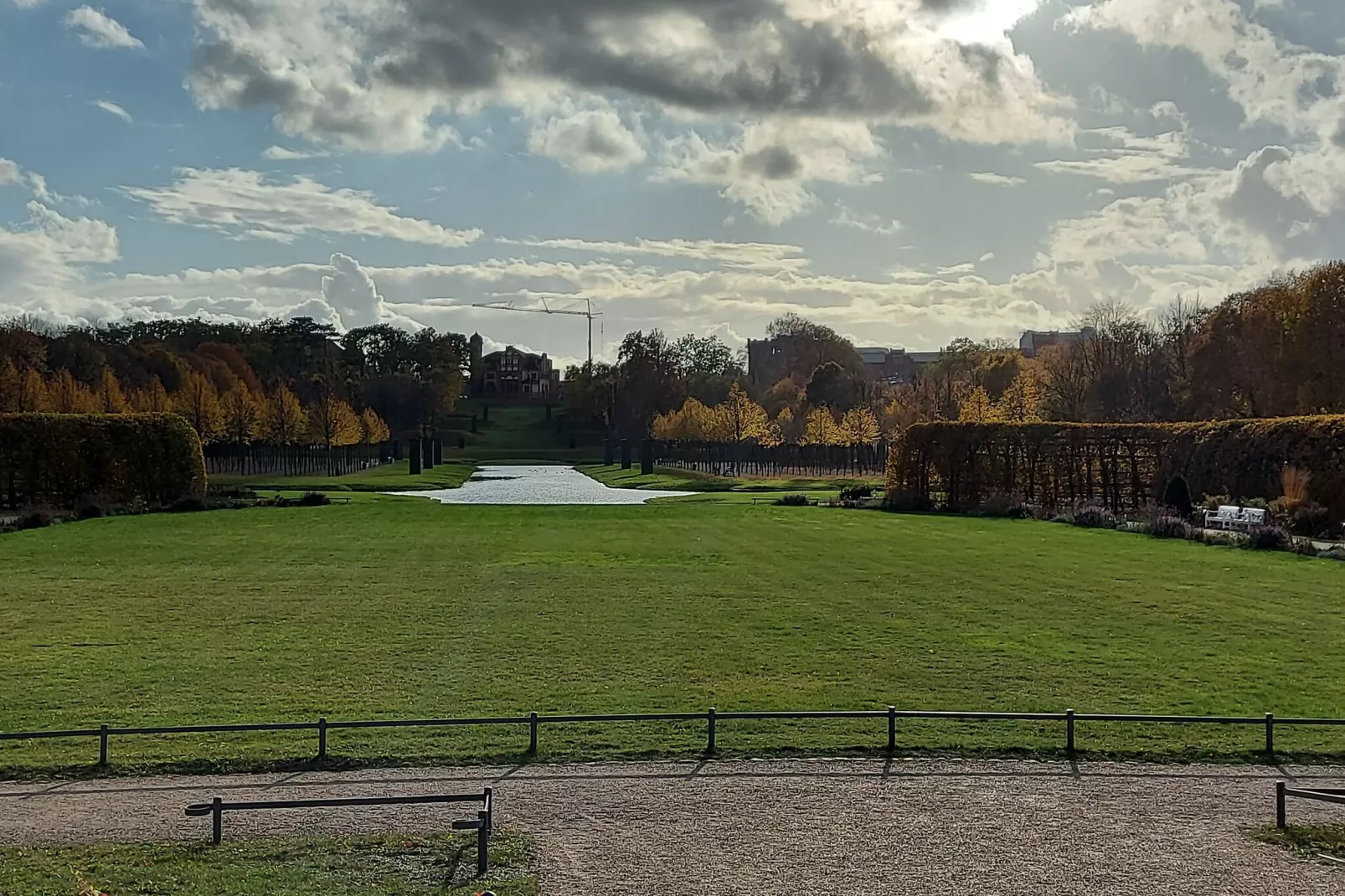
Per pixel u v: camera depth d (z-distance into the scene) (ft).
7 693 55.47
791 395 459.73
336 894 31.40
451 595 85.87
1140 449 168.86
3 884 32.14
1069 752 45.85
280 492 223.10
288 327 572.51
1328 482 134.51
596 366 562.25
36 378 275.18
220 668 60.70
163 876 32.81
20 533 135.44
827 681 57.72
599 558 109.19
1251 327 238.68
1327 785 41.73
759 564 104.47
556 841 35.65
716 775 42.78
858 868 33.24
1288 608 79.41
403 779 42.65
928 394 314.55
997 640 68.13
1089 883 32.19
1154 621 74.59
